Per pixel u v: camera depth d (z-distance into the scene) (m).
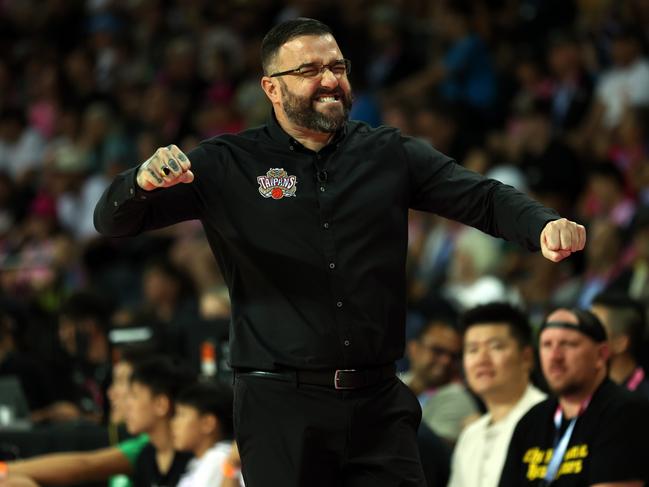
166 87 48.88
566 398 16.98
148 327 24.12
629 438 16.36
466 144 39.28
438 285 34.16
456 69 41.81
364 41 45.59
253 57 47.19
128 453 20.14
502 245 33.41
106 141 47.53
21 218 46.41
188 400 19.08
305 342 11.72
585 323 16.89
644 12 40.41
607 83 38.19
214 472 18.36
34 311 31.78
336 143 12.12
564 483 16.53
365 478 11.78
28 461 19.66
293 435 11.70
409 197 12.27
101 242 40.28
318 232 11.80
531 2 44.66
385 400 11.90
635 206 32.44
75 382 26.25
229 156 12.09
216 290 31.45
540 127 36.50
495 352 18.88
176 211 11.97
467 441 19.11
